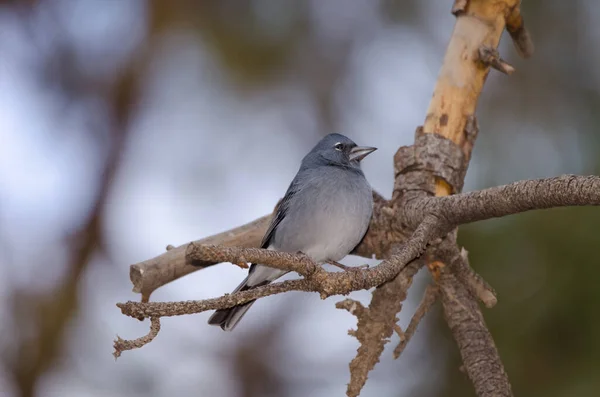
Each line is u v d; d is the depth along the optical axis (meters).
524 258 11.27
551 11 13.70
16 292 13.23
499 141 13.16
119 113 14.33
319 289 7.12
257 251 6.72
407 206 8.60
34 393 12.89
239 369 13.73
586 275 10.80
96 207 13.85
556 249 11.00
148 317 6.51
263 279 9.98
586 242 10.83
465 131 9.17
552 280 11.02
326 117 14.90
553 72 13.61
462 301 8.34
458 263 8.34
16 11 14.33
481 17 9.38
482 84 9.38
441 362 12.60
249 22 13.89
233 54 13.91
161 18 13.91
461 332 8.22
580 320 10.82
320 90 14.72
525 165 12.84
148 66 14.23
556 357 10.99
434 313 12.65
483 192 7.60
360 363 8.33
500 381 7.82
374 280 7.27
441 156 8.93
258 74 14.04
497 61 9.14
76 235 13.67
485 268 11.36
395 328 8.39
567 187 6.80
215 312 9.56
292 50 14.09
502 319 11.16
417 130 9.26
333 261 10.17
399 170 9.05
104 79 14.41
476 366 7.96
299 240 10.00
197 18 13.87
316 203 9.83
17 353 12.98
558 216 11.01
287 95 14.66
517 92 13.61
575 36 13.65
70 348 13.23
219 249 6.51
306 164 11.19
